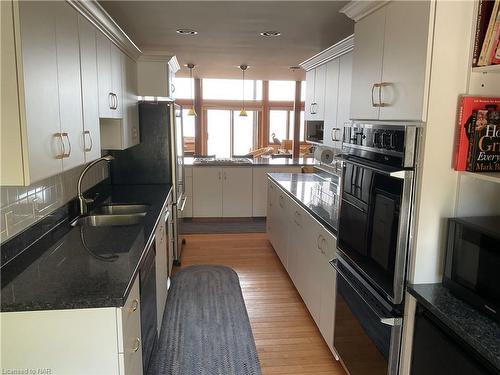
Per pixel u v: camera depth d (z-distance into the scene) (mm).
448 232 1652
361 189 2059
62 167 1719
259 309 3303
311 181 4363
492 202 1732
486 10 1532
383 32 1954
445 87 1623
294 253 3561
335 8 2836
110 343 1528
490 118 1618
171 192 3934
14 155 1380
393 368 1813
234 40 3977
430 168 1676
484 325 1418
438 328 1576
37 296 1500
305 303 3217
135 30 3545
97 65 2271
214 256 4602
